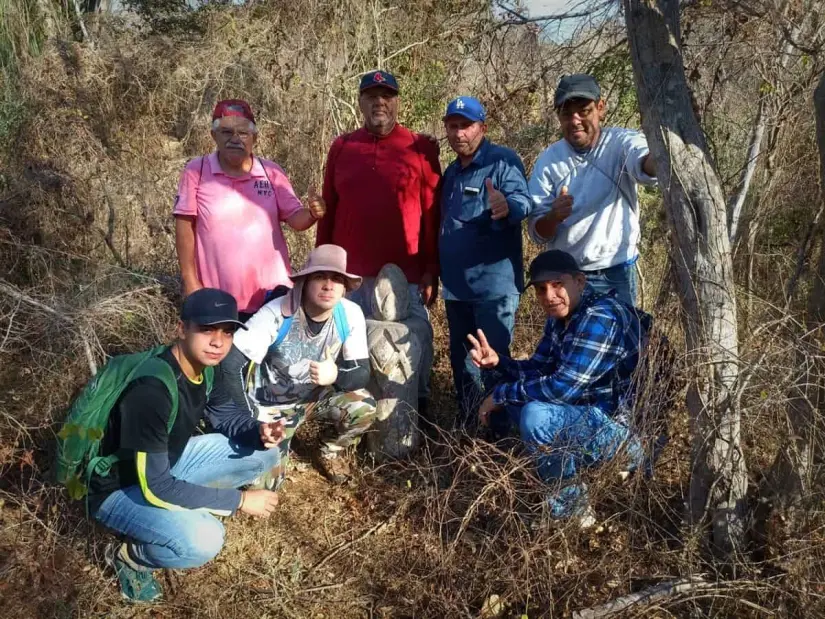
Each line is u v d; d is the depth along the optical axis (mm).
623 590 2721
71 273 4949
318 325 3334
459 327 3824
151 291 4223
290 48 6836
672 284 2850
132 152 6828
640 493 2961
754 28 3451
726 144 4391
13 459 3242
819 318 2598
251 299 3525
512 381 3441
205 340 2566
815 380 2562
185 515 2633
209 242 3482
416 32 6902
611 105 4738
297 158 6641
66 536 3004
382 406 3646
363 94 3758
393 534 3244
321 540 3240
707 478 2729
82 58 6938
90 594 2801
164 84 7383
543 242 3717
